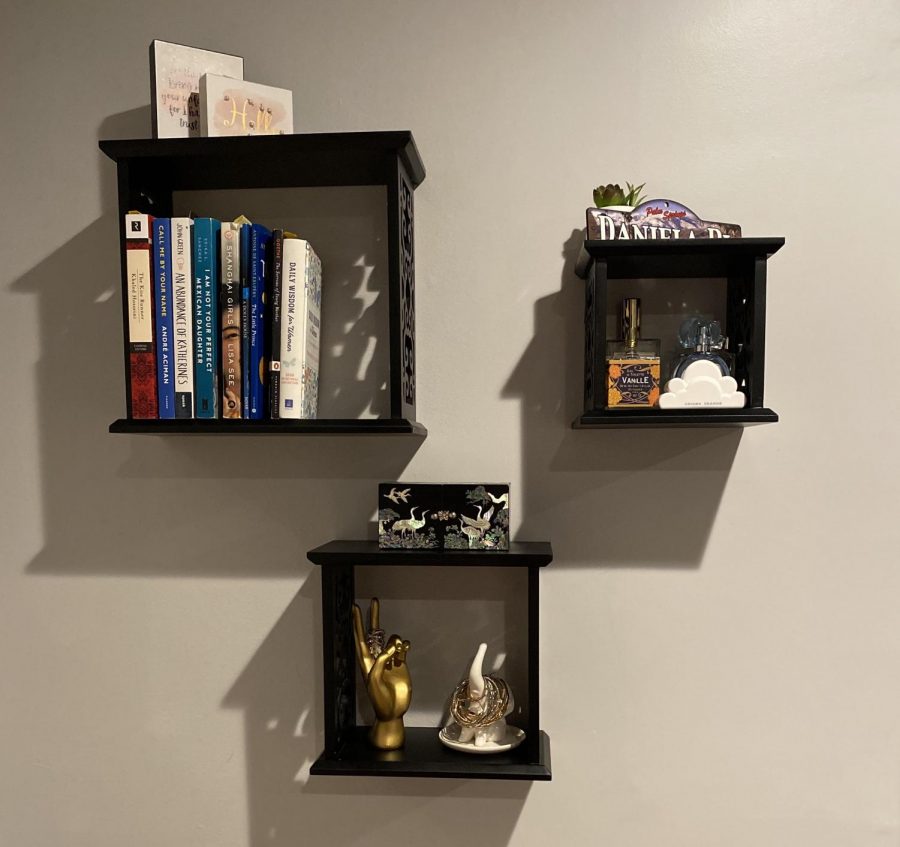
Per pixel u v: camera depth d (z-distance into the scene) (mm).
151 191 1145
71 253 1237
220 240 1044
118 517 1248
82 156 1232
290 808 1239
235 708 1243
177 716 1250
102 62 1225
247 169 1116
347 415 1204
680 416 1007
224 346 1039
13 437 1258
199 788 1251
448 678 1211
